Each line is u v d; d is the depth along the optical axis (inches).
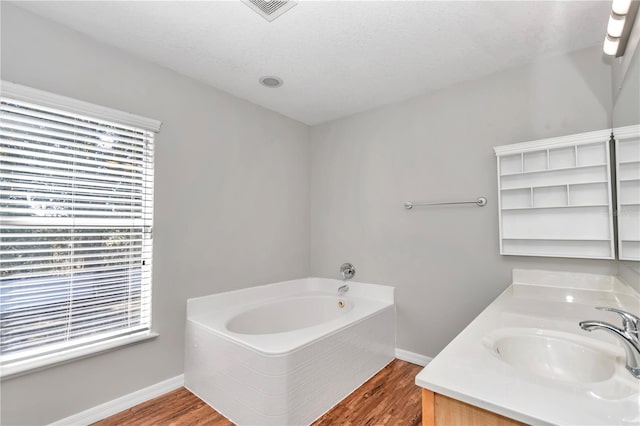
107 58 77.0
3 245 61.7
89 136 73.2
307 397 71.8
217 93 101.1
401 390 86.4
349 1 62.6
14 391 61.7
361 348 90.6
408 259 106.8
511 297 73.1
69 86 70.7
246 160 109.4
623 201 63.0
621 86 63.6
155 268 83.8
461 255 95.8
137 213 81.4
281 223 121.9
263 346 69.4
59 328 68.0
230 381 74.3
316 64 87.0
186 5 63.9
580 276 76.0
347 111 120.6
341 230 125.1
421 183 104.7
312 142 135.9
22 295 63.6
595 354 42.2
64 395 67.6
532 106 85.0
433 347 100.2
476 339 45.1
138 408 77.2
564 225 77.1
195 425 71.2
